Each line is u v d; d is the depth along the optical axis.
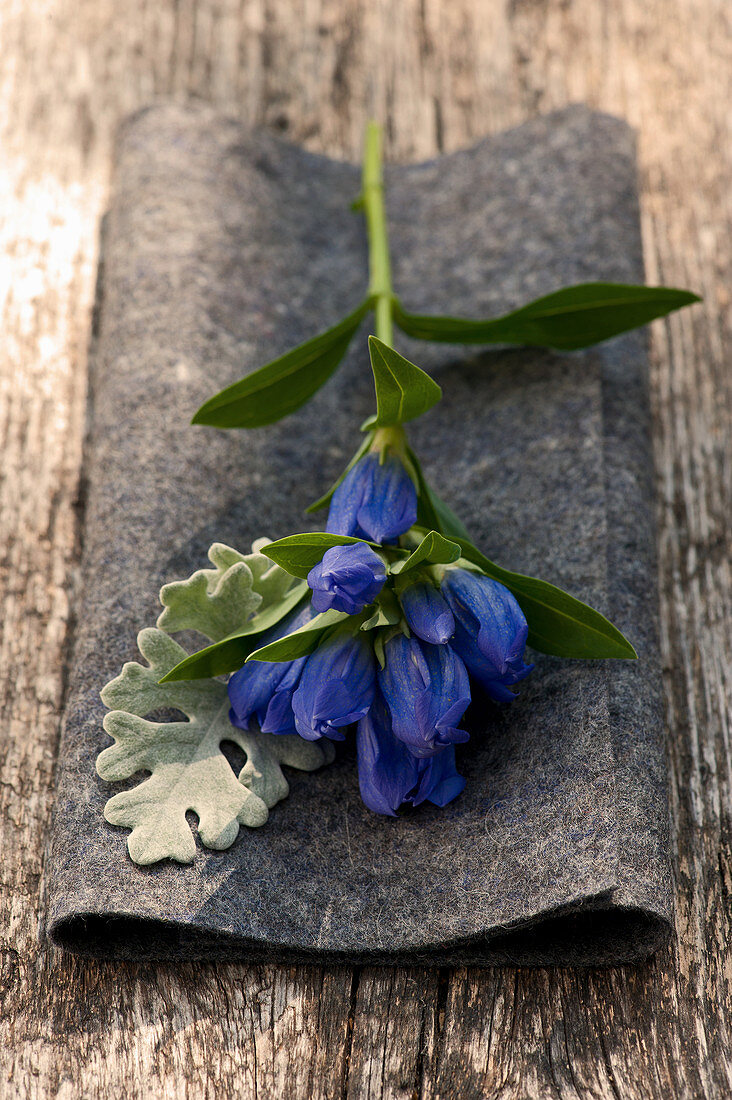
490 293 1.17
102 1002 1.02
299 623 1.03
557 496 1.09
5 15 1.28
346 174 1.24
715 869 1.05
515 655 1.00
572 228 1.17
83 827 1.02
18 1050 1.01
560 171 1.19
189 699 1.04
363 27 1.31
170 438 1.10
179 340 1.12
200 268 1.15
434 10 1.33
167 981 1.02
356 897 1.02
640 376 1.14
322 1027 1.02
